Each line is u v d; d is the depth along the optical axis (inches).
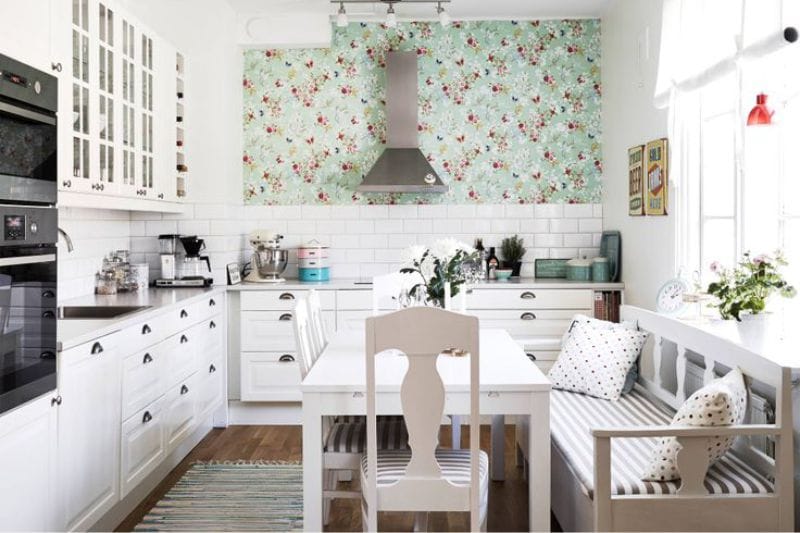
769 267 107.7
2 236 86.8
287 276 220.1
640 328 148.2
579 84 217.6
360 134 218.7
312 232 219.8
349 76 218.4
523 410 101.9
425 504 94.5
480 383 101.1
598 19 216.5
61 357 104.1
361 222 219.3
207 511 135.5
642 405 135.9
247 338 195.8
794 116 114.3
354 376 106.6
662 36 149.3
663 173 159.9
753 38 109.7
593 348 145.6
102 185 141.2
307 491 102.0
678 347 128.8
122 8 150.9
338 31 218.4
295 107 218.8
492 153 218.4
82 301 157.6
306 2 198.5
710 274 142.5
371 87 218.5
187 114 196.7
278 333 195.3
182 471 159.6
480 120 218.5
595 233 217.6
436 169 219.1
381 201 219.1
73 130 128.2
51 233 100.0
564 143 218.1
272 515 133.3
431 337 91.3
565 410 132.9
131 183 157.5
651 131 170.2
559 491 119.0
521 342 185.3
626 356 142.9
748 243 122.3
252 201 220.1
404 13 211.3
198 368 173.0
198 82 197.0
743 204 122.1
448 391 100.7
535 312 196.4
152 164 170.4
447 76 218.5
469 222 219.5
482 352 125.6
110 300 159.9
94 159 137.5
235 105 209.3
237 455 171.5
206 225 197.9
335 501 142.0
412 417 93.3
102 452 118.7
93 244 173.6
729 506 90.2
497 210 218.7
